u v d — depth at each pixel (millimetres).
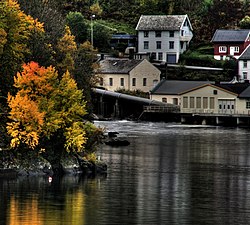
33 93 102938
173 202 87812
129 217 80500
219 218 80875
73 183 97250
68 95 103875
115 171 108062
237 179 103500
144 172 107812
